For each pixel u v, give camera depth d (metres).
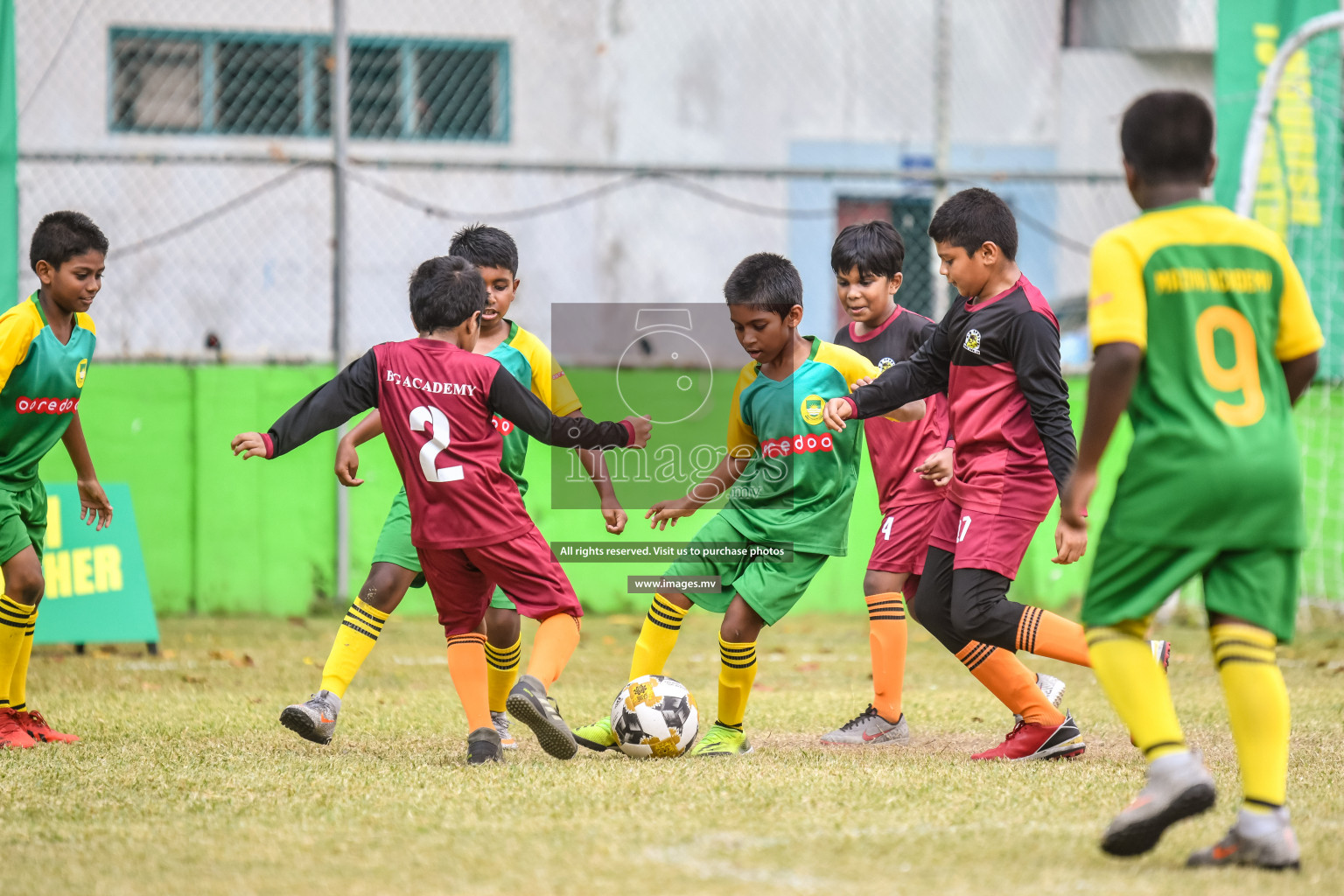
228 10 49.50
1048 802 12.30
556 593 14.55
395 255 50.62
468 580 14.73
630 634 30.00
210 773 13.76
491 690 16.80
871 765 14.57
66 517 25.89
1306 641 28.94
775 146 56.12
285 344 48.94
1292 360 10.82
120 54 48.53
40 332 16.27
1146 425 10.40
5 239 28.92
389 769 13.95
